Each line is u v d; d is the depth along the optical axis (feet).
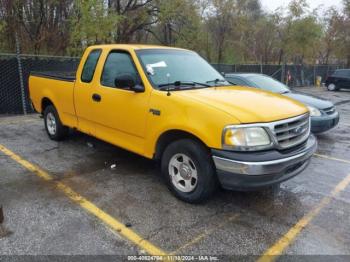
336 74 69.46
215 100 12.76
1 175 15.94
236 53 80.43
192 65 16.72
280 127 12.24
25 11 39.58
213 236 11.25
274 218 12.60
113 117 15.84
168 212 12.72
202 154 12.41
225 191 14.70
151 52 15.78
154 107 13.71
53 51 42.32
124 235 11.12
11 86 30.83
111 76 16.08
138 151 15.01
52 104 21.20
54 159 18.34
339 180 16.70
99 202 13.39
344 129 29.68
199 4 65.98
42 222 11.76
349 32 101.09
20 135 23.31
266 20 82.89
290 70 73.31
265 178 11.66
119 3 54.03
